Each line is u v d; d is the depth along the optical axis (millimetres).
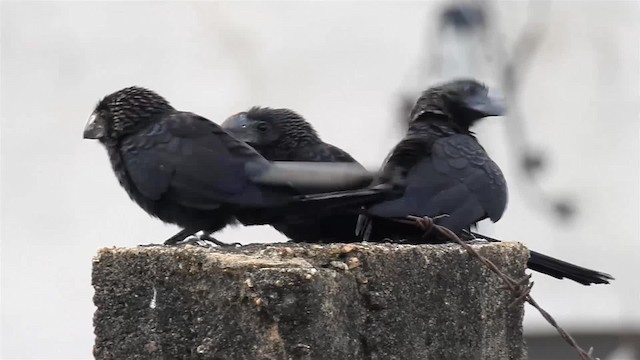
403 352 5414
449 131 7805
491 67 15008
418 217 6355
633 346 14531
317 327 5004
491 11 14992
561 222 15047
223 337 5098
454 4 14805
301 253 5316
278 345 4988
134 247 5402
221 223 6711
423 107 8133
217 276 5133
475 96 8172
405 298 5449
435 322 5578
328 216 7039
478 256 5777
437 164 7355
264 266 5059
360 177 6828
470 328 5762
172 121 6871
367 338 5328
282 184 6496
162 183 6664
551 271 7574
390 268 5406
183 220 6727
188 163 6621
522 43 15180
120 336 5289
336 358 5102
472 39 14750
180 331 5199
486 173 7453
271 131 8383
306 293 5000
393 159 7375
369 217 6926
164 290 5246
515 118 15164
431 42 15086
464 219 7188
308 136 8438
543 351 14648
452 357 5645
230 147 6664
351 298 5281
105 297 5316
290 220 6820
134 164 6812
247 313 5047
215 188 6535
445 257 5660
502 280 5996
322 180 6508
